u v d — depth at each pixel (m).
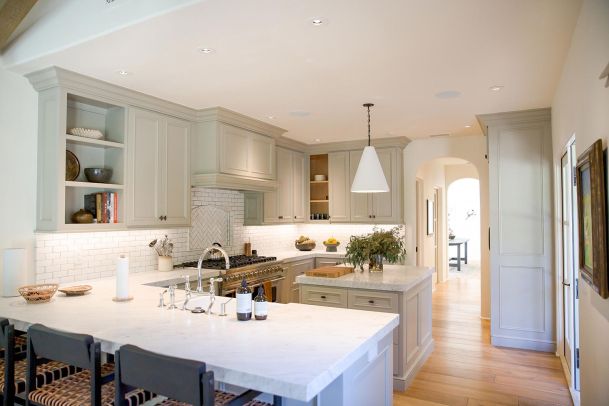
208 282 4.39
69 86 3.48
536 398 3.54
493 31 2.74
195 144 4.77
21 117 3.44
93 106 3.96
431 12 2.48
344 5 2.39
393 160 6.41
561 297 4.40
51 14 3.06
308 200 6.99
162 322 2.31
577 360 3.50
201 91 4.01
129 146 3.99
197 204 5.18
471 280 9.66
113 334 2.07
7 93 3.36
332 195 6.81
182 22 2.58
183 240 5.00
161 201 4.31
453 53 3.10
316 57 3.16
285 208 6.42
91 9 2.81
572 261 3.60
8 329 2.06
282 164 6.35
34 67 3.31
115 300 2.89
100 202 3.82
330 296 3.92
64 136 3.45
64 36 2.97
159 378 1.57
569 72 3.07
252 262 5.14
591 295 2.37
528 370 4.17
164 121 4.38
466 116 5.04
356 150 6.62
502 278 4.92
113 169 4.00
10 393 2.06
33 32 3.16
